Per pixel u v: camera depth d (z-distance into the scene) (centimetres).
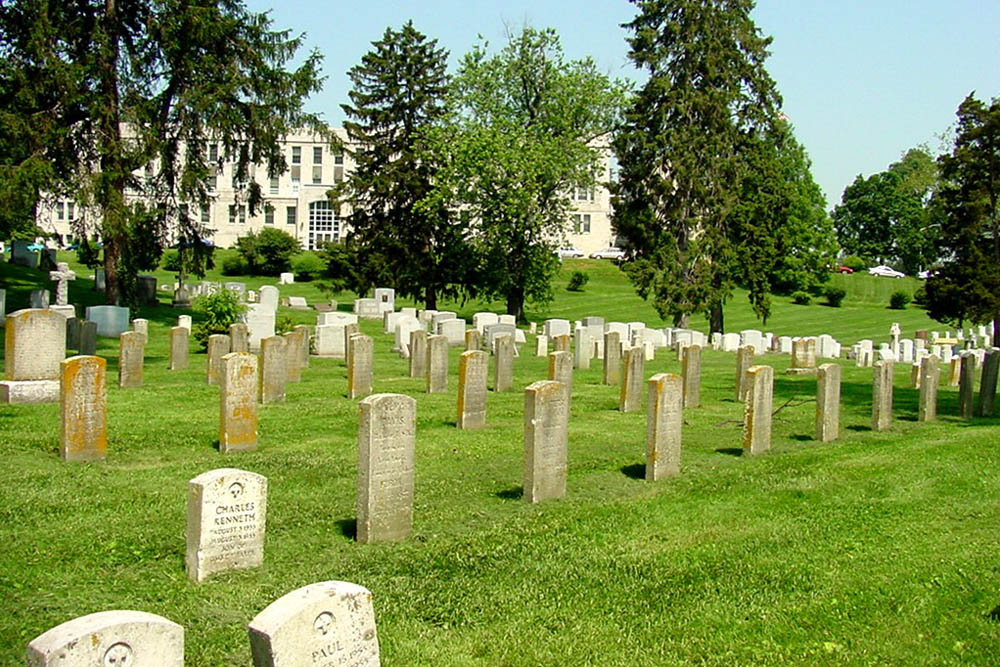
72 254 7900
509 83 5434
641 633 873
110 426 1720
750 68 5047
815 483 1460
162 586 947
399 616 895
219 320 3209
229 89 3722
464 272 5550
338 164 10212
